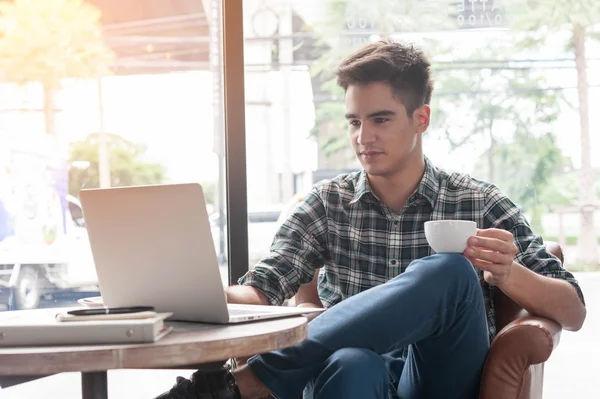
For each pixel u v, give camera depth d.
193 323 1.39
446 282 1.58
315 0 3.07
